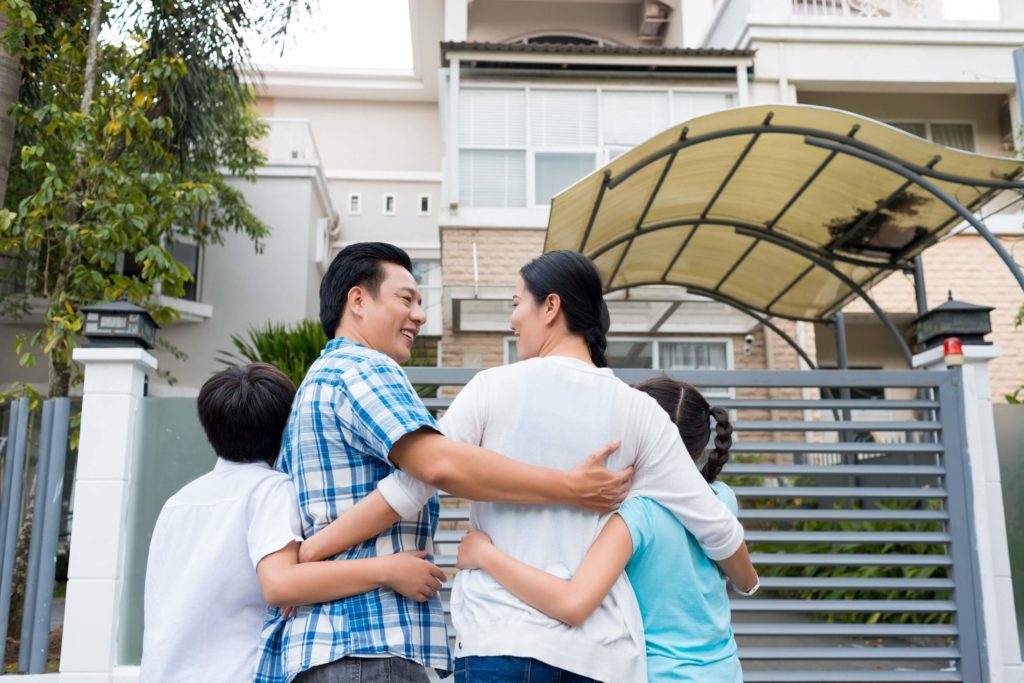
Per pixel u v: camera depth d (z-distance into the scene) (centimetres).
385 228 1484
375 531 153
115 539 373
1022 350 942
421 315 180
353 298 177
